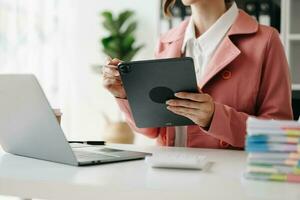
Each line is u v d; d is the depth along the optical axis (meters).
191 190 0.64
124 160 0.94
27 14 3.38
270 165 0.73
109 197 0.67
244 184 0.69
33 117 0.86
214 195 0.62
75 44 3.57
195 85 0.99
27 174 0.76
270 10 2.55
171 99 1.02
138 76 0.98
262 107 1.30
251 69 1.29
